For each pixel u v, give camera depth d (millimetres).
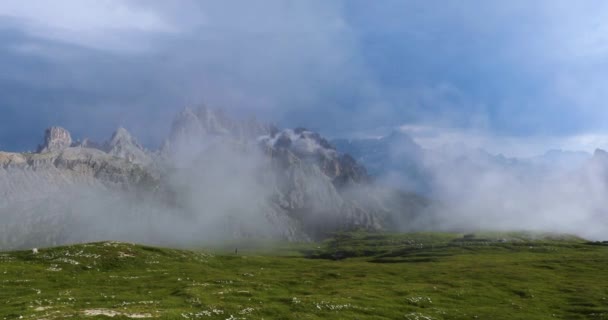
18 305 61250
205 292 75625
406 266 154625
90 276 95750
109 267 108750
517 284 107250
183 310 59438
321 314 64812
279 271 128750
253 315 60750
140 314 55062
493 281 111750
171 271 108250
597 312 77688
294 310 66000
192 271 110000
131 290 80438
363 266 154750
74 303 63344
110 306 61781
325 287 93500
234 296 73625
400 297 82438
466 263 165750
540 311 78750
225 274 109875
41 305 61156
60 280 89125
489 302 84438
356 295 80625
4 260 106250
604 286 105188
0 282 82562
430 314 70625
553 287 104375
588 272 132125
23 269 96125
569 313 78312
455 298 86312
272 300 72438
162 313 56094
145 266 113688
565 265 150250
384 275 123188
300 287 93000
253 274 114500
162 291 79500
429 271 134625
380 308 71312
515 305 81938
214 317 58156
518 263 160125
